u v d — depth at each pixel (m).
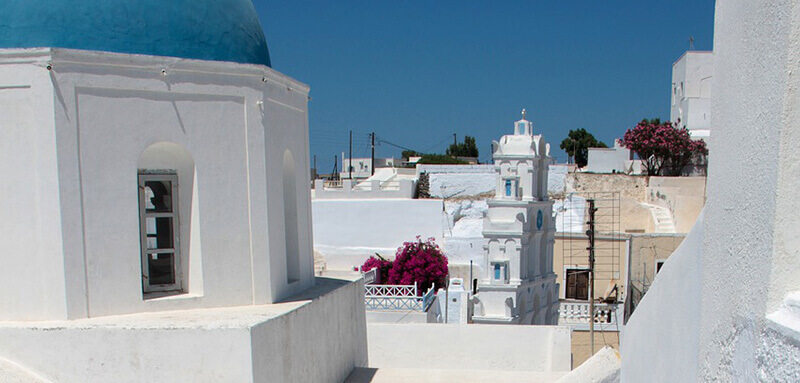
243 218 6.99
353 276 9.74
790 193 1.97
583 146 63.81
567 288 24.25
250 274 7.04
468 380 8.52
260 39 7.86
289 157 8.15
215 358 5.80
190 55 6.86
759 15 2.16
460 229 27.05
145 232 6.78
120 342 5.84
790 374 1.85
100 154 6.23
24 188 6.10
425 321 17.05
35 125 5.99
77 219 6.12
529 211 18.73
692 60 36.12
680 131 33.31
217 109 6.80
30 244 6.14
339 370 8.38
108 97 6.25
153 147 6.80
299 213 8.27
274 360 6.25
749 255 2.21
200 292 6.82
